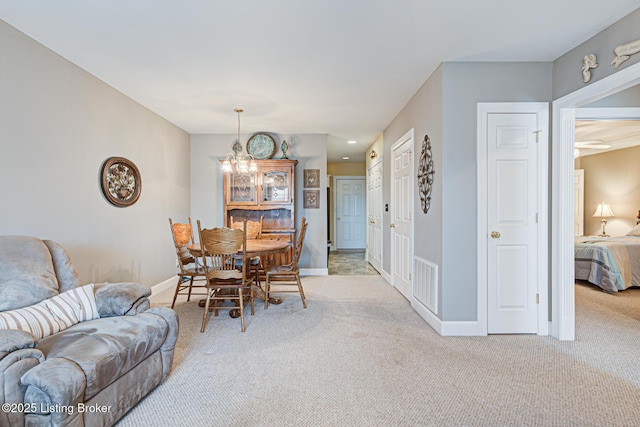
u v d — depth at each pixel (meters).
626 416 1.76
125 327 1.88
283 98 3.74
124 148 3.59
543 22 2.24
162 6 2.04
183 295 4.26
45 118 2.55
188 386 2.07
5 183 2.24
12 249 1.93
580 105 2.68
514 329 2.90
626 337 2.84
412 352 2.55
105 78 3.16
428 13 2.13
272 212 5.55
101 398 1.59
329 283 4.96
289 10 2.09
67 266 2.19
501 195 2.88
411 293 3.80
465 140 2.86
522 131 2.87
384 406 1.86
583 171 6.91
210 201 5.44
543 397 1.94
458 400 1.92
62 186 2.73
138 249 3.88
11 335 1.43
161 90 3.46
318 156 5.55
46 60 2.55
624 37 2.19
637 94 2.81
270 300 3.88
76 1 1.98
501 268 2.89
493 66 2.86
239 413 1.80
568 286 2.77
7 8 2.04
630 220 6.05
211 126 4.98
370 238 6.84
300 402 1.91
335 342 2.75
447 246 2.88
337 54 2.70
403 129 4.11
